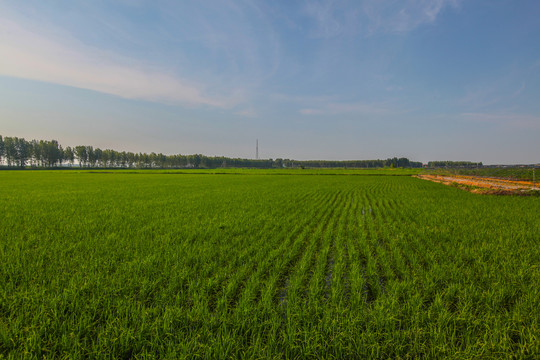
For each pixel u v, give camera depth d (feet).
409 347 11.68
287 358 10.84
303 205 52.29
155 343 11.34
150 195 69.67
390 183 122.52
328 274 19.72
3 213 41.83
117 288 15.87
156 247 24.52
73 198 62.08
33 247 24.38
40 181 127.65
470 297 14.97
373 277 18.06
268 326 12.85
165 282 17.39
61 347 11.18
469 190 82.99
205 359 10.62
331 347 11.52
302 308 14.05
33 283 16.75
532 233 29.12
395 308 13.83
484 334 11.93
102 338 11.62
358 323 12.85
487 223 34.71
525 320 12.87
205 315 13.32
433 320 13.20
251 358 10.50
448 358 10.51
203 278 17.99
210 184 113.09
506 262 20.08
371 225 33.99
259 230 31.83
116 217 38.83
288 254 22.44
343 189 89.20
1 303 14.16
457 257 21.44
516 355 10.70
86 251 23.36
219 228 32.24
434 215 40.68
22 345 11.02
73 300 14.24
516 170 106.32
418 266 20.02
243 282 17.75
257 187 97.60
